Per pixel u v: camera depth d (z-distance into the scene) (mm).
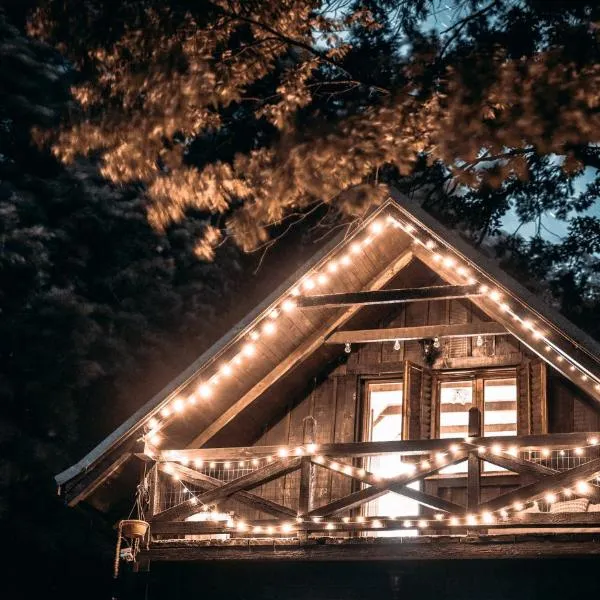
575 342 10602
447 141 7293
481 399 12281
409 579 11000
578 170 8156
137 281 20750
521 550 10133
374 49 13578
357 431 12438
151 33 8164
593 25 7242
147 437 11586
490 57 7301
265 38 8438
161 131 7914
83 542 17766
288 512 10938
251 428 12711
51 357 18781
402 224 11688
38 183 20703
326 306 11750
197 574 11711
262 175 7727
